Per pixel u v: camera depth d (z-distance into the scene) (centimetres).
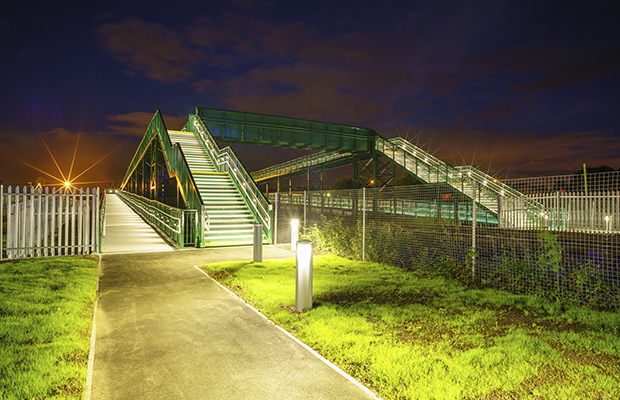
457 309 568
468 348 417
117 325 503
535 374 352
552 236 633
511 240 706
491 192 2038
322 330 475
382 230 1002
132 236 1481
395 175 4197
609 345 414
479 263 751
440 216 916
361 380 354
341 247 1134
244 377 359
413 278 794
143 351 418
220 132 3231
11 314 504
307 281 560
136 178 4100
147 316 542
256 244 973
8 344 406
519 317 529
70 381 341
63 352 395
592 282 582
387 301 616
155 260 1013
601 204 799
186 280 777
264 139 3406
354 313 546
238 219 1493
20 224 1021
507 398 313
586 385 330
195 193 1410
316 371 372
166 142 2227
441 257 833
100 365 381
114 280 773
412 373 357
